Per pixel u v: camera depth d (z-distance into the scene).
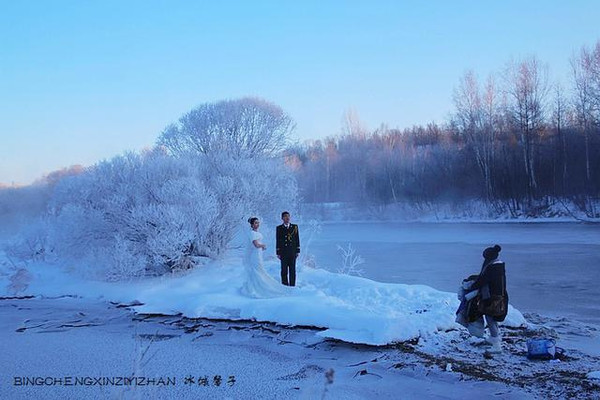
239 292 11.36
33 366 7.32
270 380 6.61
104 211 14.91
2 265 17.19
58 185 17.80
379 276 17.92
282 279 12.09
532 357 7.52
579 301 12.87
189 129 34.81
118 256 13.66
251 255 11.16
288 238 12.09
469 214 57.06
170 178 15.24
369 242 34.25
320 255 26.03
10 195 47.69
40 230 18.00
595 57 49.84
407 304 10.02
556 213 49.88
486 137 58.09
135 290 12.90
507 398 5.92
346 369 7.06
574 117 53.91
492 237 35.00
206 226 14.48
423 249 28.45
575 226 41.25
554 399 5.89
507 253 24.59
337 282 12.28
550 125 55.47
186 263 14.55
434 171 63.91
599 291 14.27
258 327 9.48
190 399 5.90
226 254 15.70
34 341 8.89
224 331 9.34
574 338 9.03
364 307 9.57
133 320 10.50
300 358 7.63
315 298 10.28
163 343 8.66
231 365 7.31
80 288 13.62
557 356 7.66
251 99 37.12
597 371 6.83
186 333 9.31
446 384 6.42
